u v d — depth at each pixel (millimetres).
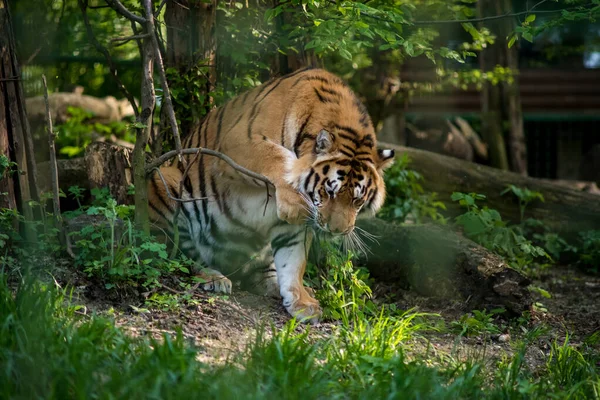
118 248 7234
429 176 12602
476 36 9055
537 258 11969
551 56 20766
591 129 21234
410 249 9156
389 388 5367
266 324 7285
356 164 7535
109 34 13406
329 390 5367
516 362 6188
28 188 7672
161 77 7109
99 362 5191
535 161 21359
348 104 7902
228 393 4723
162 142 9438
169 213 8391
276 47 9758
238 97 8422
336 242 8812
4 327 5277
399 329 6836
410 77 16281
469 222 10047
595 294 10164
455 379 5758
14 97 7551
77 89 16312
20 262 7137
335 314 7582
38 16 12867
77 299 6891
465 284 8602
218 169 8031
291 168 7480
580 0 8508
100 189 8617
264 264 8586
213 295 7723
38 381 4840
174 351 5320
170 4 9352
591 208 12406
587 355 7125
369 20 8336
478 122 21266
